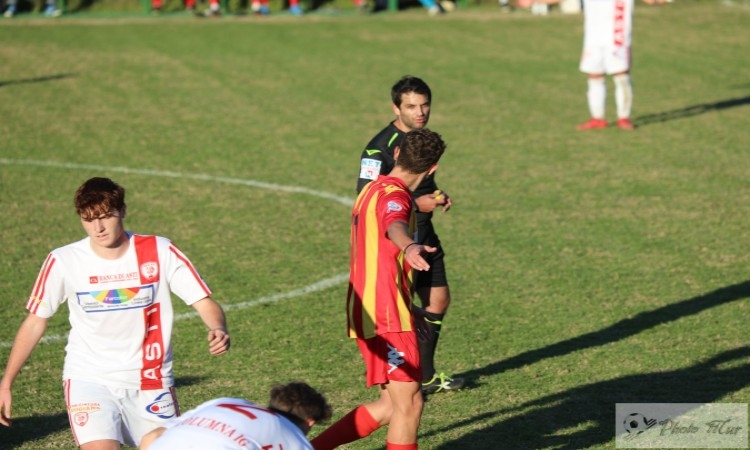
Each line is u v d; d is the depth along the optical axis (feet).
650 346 85.92
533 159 156.35
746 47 261.85
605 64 175.22
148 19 301.63
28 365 81.82
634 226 122.31
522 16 311.47
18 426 70.90
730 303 96.37
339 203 133.28
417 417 60.95
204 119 183.32
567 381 79.05
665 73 229.86
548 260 109.81
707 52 255.09
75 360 55.57
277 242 116.47
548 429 70.59
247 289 100.68
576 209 129.70
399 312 60.13
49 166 149.69
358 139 169.99
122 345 55.31
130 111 188.44
